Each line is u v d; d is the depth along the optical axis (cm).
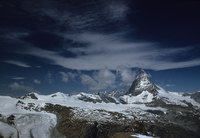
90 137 15575
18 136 12950
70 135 14975
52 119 16375
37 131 13888
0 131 12538
